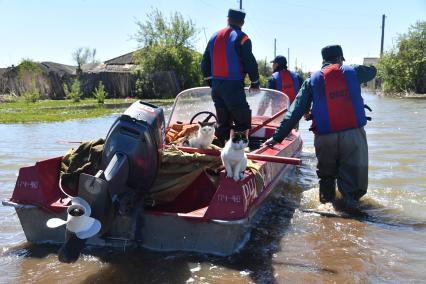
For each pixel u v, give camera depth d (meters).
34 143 11.54
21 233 4.72
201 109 6.81
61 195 4.45
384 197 6.11
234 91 5.52
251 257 4.07
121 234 4.12
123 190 3.93
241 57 5.45
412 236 4.68
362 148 5.76
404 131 12.81
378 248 4.34
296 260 4.03
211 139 5.08
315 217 5.30
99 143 4.71
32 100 32.56
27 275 3.73
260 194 4.75
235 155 3.93
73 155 4.63
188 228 4.06
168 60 41.47
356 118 5.70
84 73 39.12
